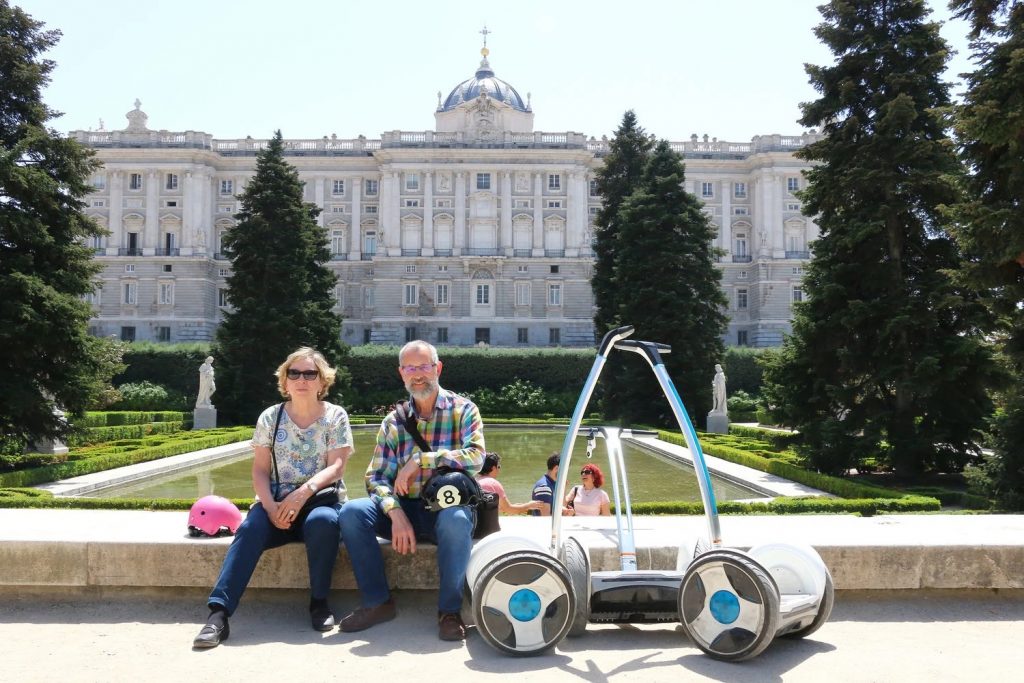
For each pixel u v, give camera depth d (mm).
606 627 4852
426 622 4953
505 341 68062
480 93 70688
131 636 4664
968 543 5422
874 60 17156
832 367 16922
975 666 4152
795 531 5875
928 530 5941
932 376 15039
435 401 5203
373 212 72562
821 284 16859
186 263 68938
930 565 5387
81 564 5305
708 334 35375
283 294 35031
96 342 17641
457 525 4730
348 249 72062
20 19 18203
